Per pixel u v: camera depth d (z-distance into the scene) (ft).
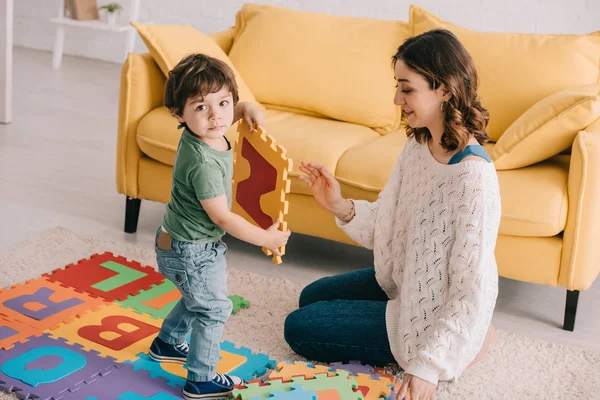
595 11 13.67
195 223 5.93
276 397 6.00
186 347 6.67
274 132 8.80
